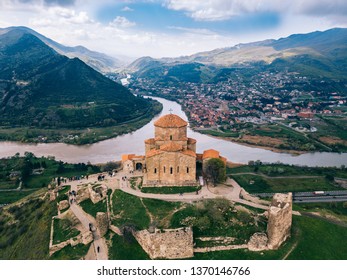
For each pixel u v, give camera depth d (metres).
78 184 119.00
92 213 97.50
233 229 80.12
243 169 186.88
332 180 170.88
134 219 90.38
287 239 78.25
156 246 73.56
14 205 129.50
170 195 102.62
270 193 150.88
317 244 77.62
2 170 196.25
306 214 98.88
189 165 108.50
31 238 97.19
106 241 85.00
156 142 117.12
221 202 88.75
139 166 129.62
